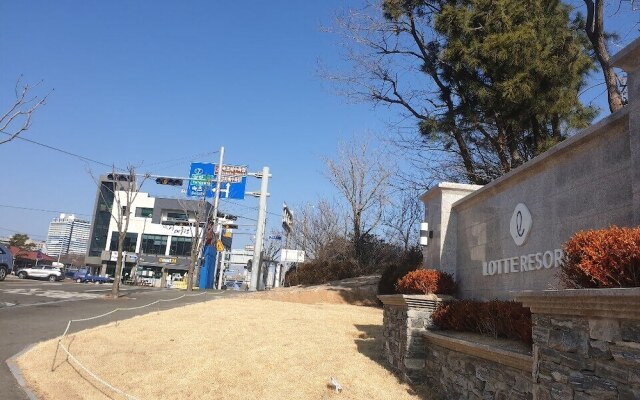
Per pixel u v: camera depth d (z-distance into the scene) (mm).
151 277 63094
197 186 31203
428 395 7492
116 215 65062
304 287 24516
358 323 13812
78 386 7367
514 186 7516
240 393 7203
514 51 13219
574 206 5898
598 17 12594
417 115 18375
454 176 19469
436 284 8961
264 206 30281
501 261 7719
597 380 3799
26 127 11539
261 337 10984
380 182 33719
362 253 29109
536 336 4672
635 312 3438
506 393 5602
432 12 16844
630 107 4852
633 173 4727
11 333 11000
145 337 10836
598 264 4148
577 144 5863
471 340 6648
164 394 7156
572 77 13539
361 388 7566
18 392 6996
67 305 17000
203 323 12680
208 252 62875
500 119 14773
